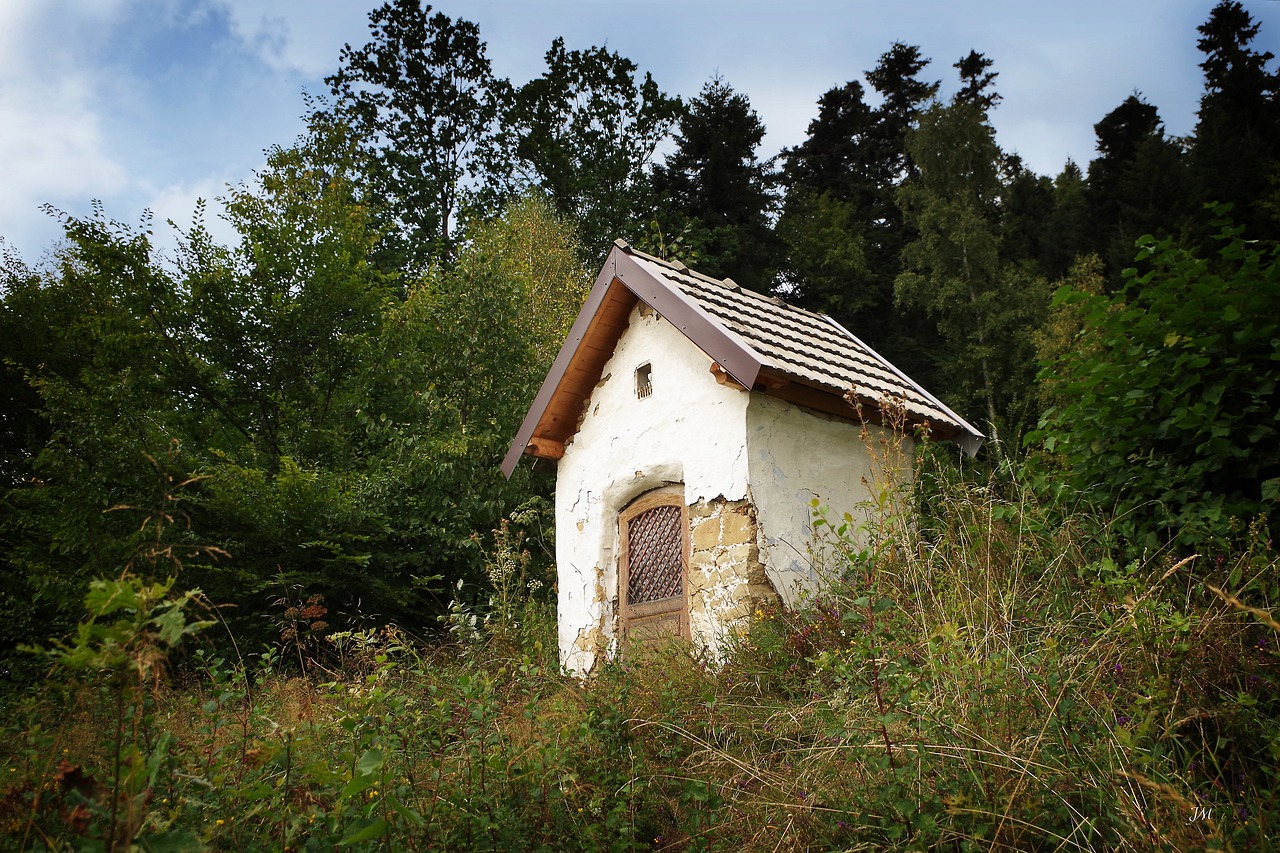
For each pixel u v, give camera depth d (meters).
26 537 12.45
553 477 13.42
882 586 5.21
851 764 3.87
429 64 29.50
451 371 14.21
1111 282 28.75
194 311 14.16
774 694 5.42
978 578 5.04
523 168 29.30
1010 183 39.97
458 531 12.30
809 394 7.42
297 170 17.69
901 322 30.36
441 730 4.45
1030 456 6.35
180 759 3.70
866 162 37.97
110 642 2.53
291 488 10.88
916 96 41.22
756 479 7.10
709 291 8.23
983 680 3.84
